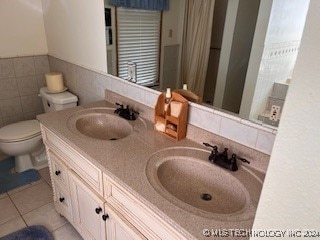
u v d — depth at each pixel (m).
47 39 2.60
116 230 1.23
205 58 1.27
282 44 0.94
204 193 1.16
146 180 1.05
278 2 0.94
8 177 2.35
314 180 0.37
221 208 1.06
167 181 1.17
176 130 1.36
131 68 1.70
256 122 1.13
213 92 1.28
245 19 1.07
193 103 1.35
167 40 1.42
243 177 1.09
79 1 1.92
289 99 0.38
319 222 0.38
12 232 1.80
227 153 1.19
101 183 1.24
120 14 1.63
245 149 1.17
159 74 1.53
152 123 1.60
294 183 0.40
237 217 0.88
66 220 1.93
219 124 1.26
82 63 2.16
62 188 1.70
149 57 1.55
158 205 0.92
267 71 1.04
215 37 1.21
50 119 1.61
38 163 2.51
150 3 1.42
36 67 2.65
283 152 0.40
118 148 1.29
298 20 0.87
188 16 1.29
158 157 1.22
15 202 2.08
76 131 1.46
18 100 2.65
